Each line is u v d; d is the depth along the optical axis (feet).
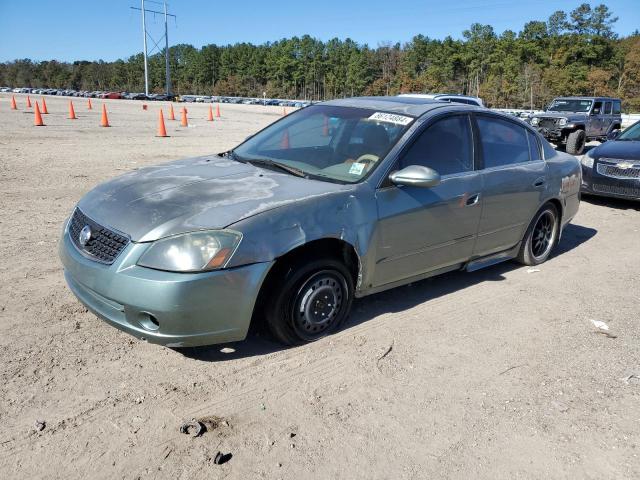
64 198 25.68
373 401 10.27
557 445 9.23
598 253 20.67
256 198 11.35
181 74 483.92
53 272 15.76
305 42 403.34
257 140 15.80
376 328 13.24
